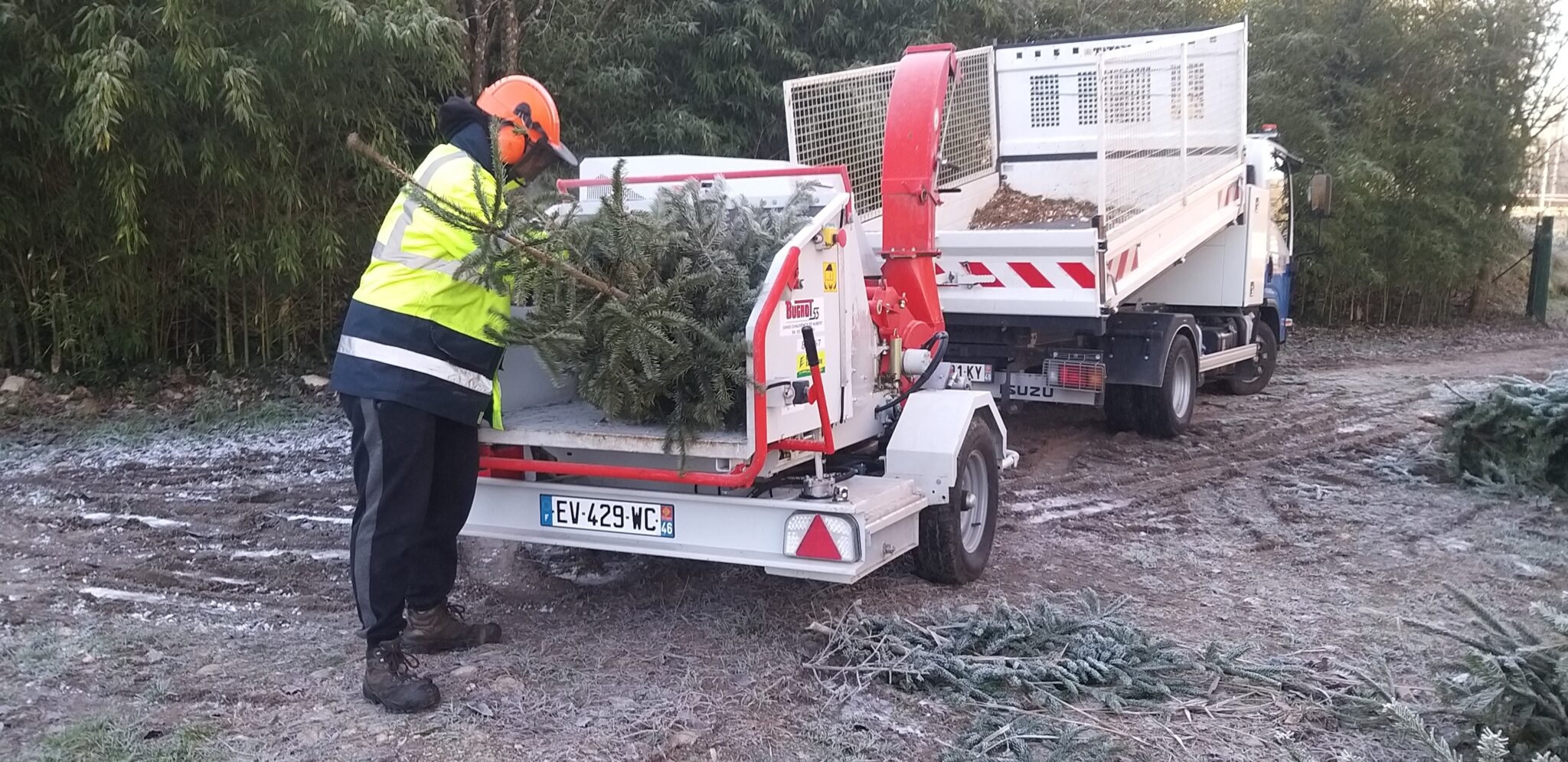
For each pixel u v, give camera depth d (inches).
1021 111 331.9
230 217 343.3
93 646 162.4
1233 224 366.9
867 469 196.4
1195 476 292.0
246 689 148.9
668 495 163.3
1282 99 597.3
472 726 139.2
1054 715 147.1
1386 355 565.0
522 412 175.3
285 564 206.2
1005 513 253.3
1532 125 678.5
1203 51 321.4
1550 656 133.4
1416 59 626.2
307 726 138.1
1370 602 197.0
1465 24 634.8
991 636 166.2
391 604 143.1
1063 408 385.1
